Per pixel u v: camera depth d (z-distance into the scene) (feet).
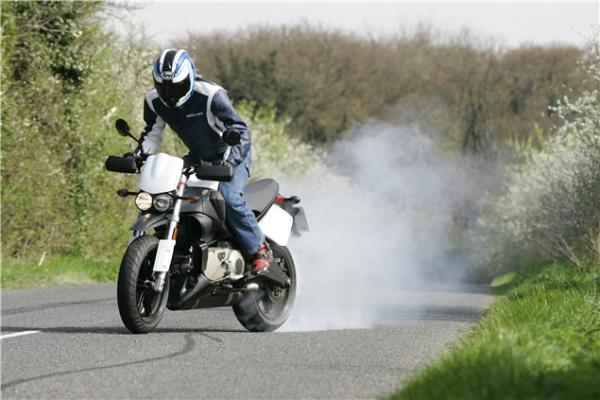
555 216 249.55
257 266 100.07
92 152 250.57
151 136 100.94
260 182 107.45
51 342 86.84
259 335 94.89
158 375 70.64
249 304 101.24
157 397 63.26
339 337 93.91
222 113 97.35
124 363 75.61
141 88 299.79
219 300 98.89
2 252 219.00
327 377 70.49
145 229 92.27
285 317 105.91
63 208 240.73
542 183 287.07
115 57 286.87
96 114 251.19
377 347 86.79
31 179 221.66
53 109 234.99
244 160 100.12
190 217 95.71
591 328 85.61
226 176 93.56
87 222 249.34
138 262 91.50
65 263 218.18
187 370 72.74
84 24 242.78
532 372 59.21
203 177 94.02
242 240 99.76
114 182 257.34
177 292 96.07
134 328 92.22
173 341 88.07
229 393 64.64
